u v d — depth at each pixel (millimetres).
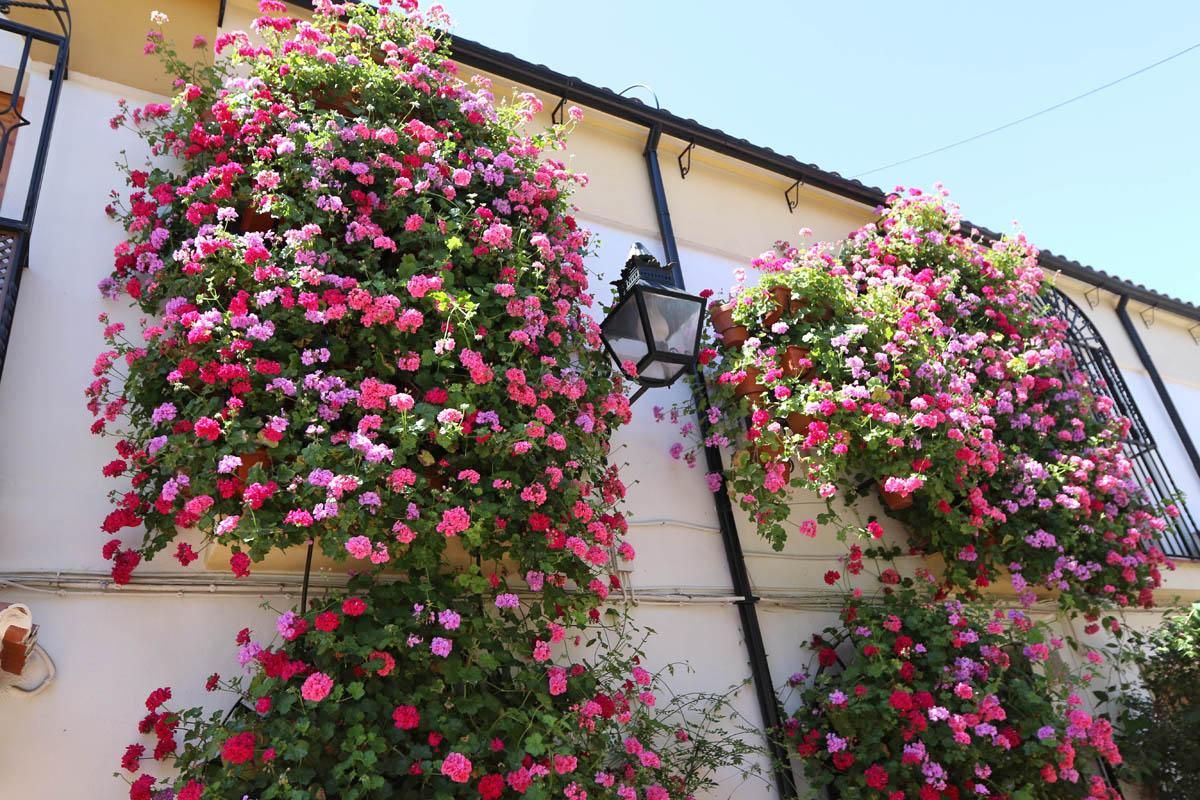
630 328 3959
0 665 2514
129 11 4043
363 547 2615
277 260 3170
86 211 3492
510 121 4301
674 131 5637
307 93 3775
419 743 2682
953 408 4414
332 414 2896
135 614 2865
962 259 5703
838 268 4863
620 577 3902
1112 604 5336
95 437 3113
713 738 3715
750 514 4129
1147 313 8586
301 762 2441
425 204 3463
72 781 2541
